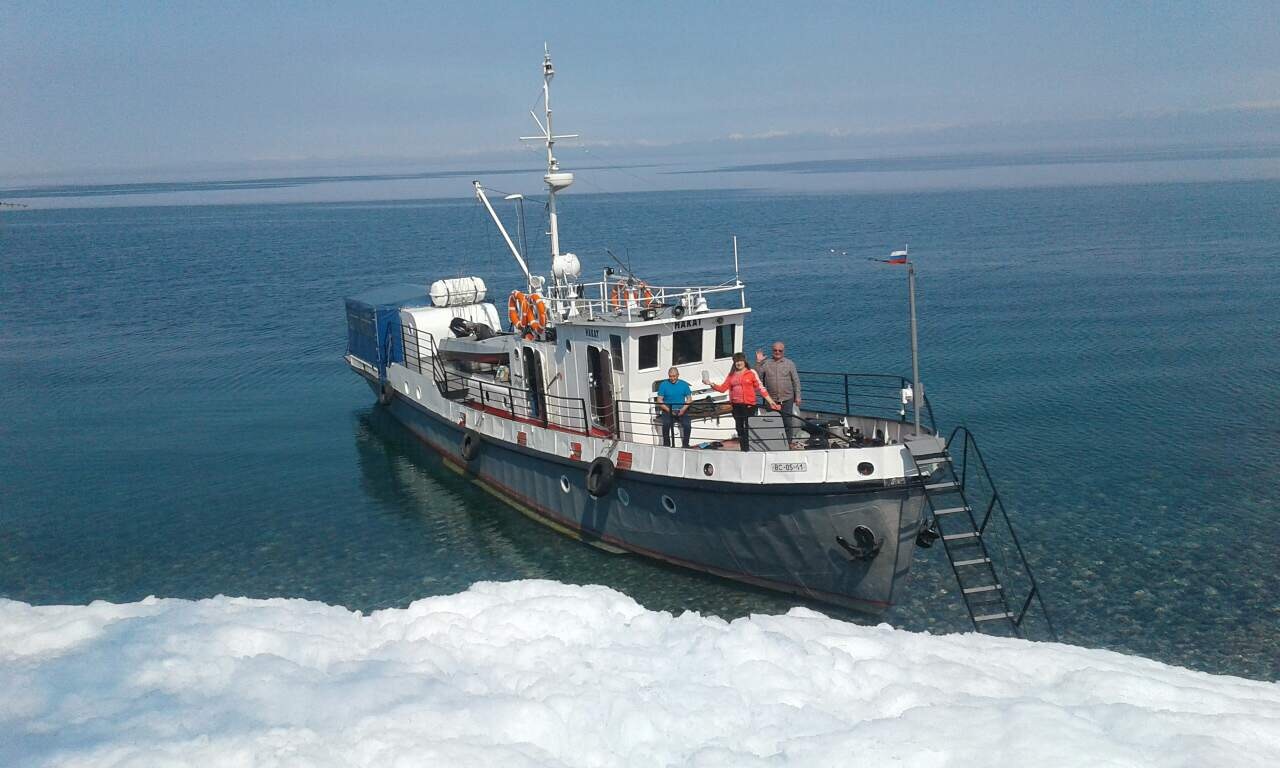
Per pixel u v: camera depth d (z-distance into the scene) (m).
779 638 9.95
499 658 9.60
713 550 20.27
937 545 21.72
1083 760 7.43
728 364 22.61
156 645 9.47
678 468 19.80
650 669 9.41
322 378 41.22
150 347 48.22
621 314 22.23
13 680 8.74
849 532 18.19
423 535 23.67
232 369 43.12
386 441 32.03
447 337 30.83
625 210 166.50
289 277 77.88
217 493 26.89
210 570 21.64
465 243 105.06
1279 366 36.94
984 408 32.91
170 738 7.75
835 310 53.03
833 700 8.92
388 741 7.71
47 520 24.84
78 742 7.71
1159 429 29.72
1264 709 8.90
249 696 8.45
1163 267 65.88
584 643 10.12
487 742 7.89
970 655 10.16
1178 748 7.71
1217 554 20.64
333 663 9.35
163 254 101.81
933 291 59.03
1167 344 41.53
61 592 20.58
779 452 18.38
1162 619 18.03
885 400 34.53
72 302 65.06
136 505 25.94
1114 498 24.12
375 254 96.12
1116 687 9.10
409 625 10.39
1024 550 21.27
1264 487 24.39
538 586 11.70
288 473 28.69
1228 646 17.00
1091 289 57.53
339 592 20.39
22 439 32.47
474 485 27.52
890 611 18.91
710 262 78.12
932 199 164.50
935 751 7.75
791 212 142.50
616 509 21.73
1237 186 158.88
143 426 34.06
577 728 8.27
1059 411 32.19
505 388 26.19
